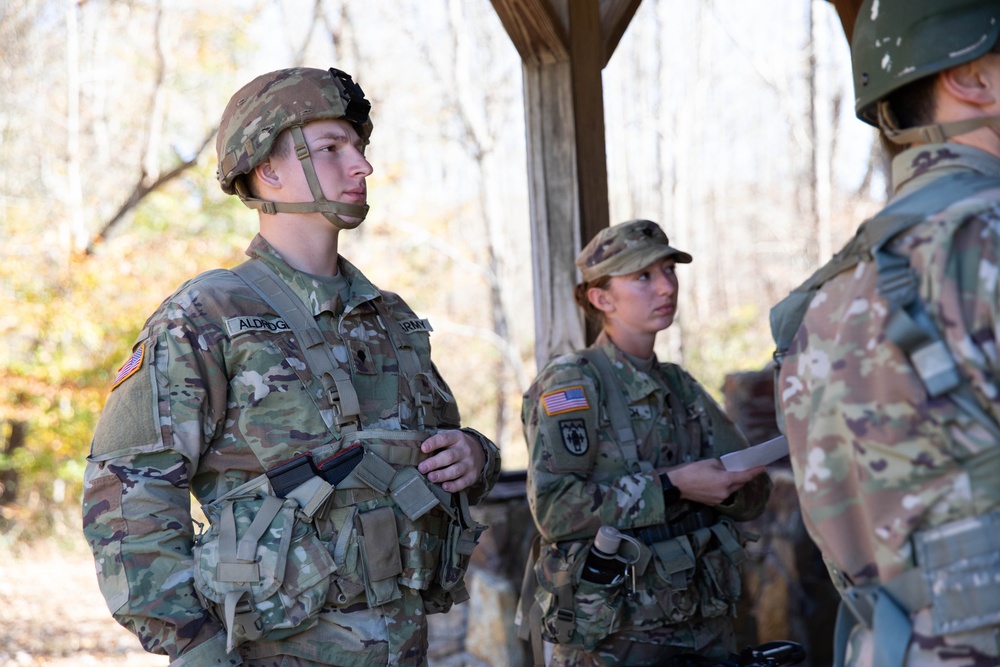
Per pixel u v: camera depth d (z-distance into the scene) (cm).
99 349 1136
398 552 195
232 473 195
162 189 1402
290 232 210
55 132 1677
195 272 1195
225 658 181
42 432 1120
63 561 1071
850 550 142
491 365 1933
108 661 645
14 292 1091
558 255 353
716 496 267
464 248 2062
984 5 145
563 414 274
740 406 446
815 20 2045
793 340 154
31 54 1683
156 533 183
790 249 2323
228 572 182
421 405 212
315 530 189
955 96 146
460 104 1847
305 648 186
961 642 129
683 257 292
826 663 395
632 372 287
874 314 138
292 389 194
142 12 1686
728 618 285
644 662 264
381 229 1738
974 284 130
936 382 130
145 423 185
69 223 1472
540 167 355
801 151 2347
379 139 2127
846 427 140
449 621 443
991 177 140
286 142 207
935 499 132
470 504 228
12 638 702
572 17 349
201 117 1745
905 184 149
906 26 148
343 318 206
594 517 264
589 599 262
